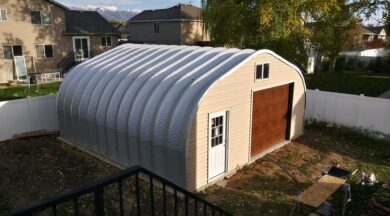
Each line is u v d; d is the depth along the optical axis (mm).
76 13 36719
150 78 10328
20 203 8289
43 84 26312
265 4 22578
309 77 32438
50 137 13367
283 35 23484
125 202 8258
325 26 29672
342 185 8070
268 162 11195
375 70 37000
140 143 9562
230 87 9688
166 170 9000
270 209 8203
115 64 12648
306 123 15523
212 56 11141
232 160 10367
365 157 11750
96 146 11492
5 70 27859
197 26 45500
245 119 10672
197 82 9227
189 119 8352
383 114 13359
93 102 11344
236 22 23922
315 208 8211
